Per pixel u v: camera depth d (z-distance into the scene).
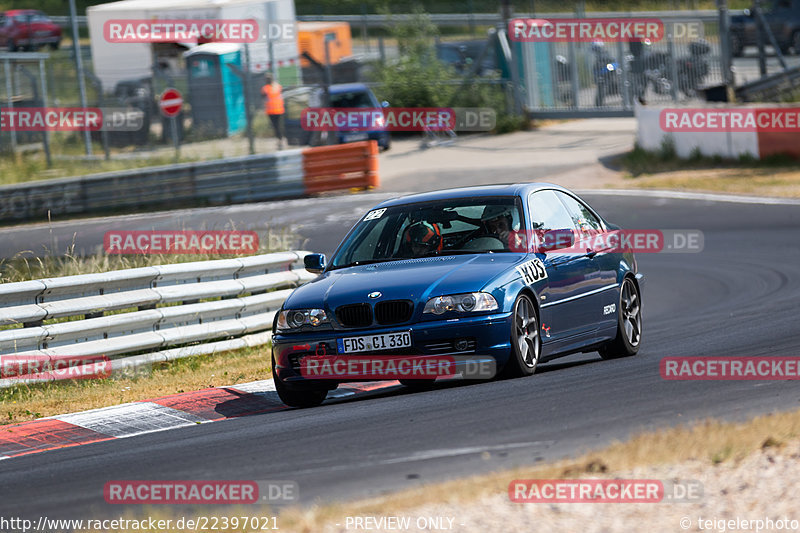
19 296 34.88
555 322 29.73
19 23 167.88
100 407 31.62
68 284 35.75
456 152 107.00
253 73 112.25
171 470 21.09
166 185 86.19
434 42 135.88
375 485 17.83
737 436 18.02
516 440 20.44
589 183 87.88
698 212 74.62
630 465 17.05
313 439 22.73
